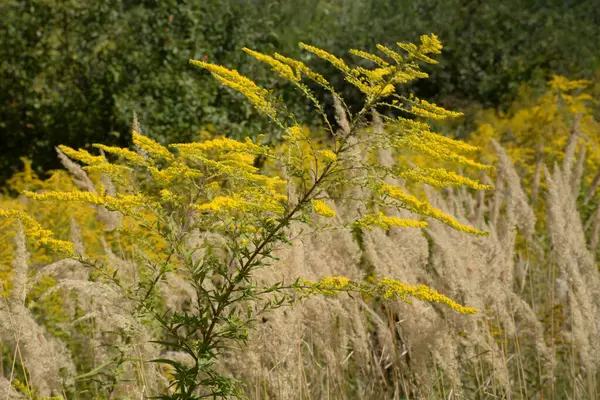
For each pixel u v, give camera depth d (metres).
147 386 3.93
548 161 10.45
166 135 12.34
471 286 4.80
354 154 2.99
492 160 10.17
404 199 2.97
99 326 4.32
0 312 3.65
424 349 4.36
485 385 5.06
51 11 13.49
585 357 4.88
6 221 5.49
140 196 3.21
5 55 13.60
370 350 4.90
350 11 20.67
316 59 17.69
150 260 3.39
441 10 19.84
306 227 4.64
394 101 2.94
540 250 6.71
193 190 3.31
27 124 13.80
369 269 5.33
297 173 3.05
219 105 12.48
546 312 5.91
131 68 13.06
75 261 3.42
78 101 13.50
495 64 19.17
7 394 3.59
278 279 4.12
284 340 4.12
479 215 6.54
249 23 13.73
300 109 14.03
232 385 3.19
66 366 4.18
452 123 16.00
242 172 3.15
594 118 15.36
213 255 3.26
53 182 9.70
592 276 5.43
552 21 19.72
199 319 3.28
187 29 13.01
